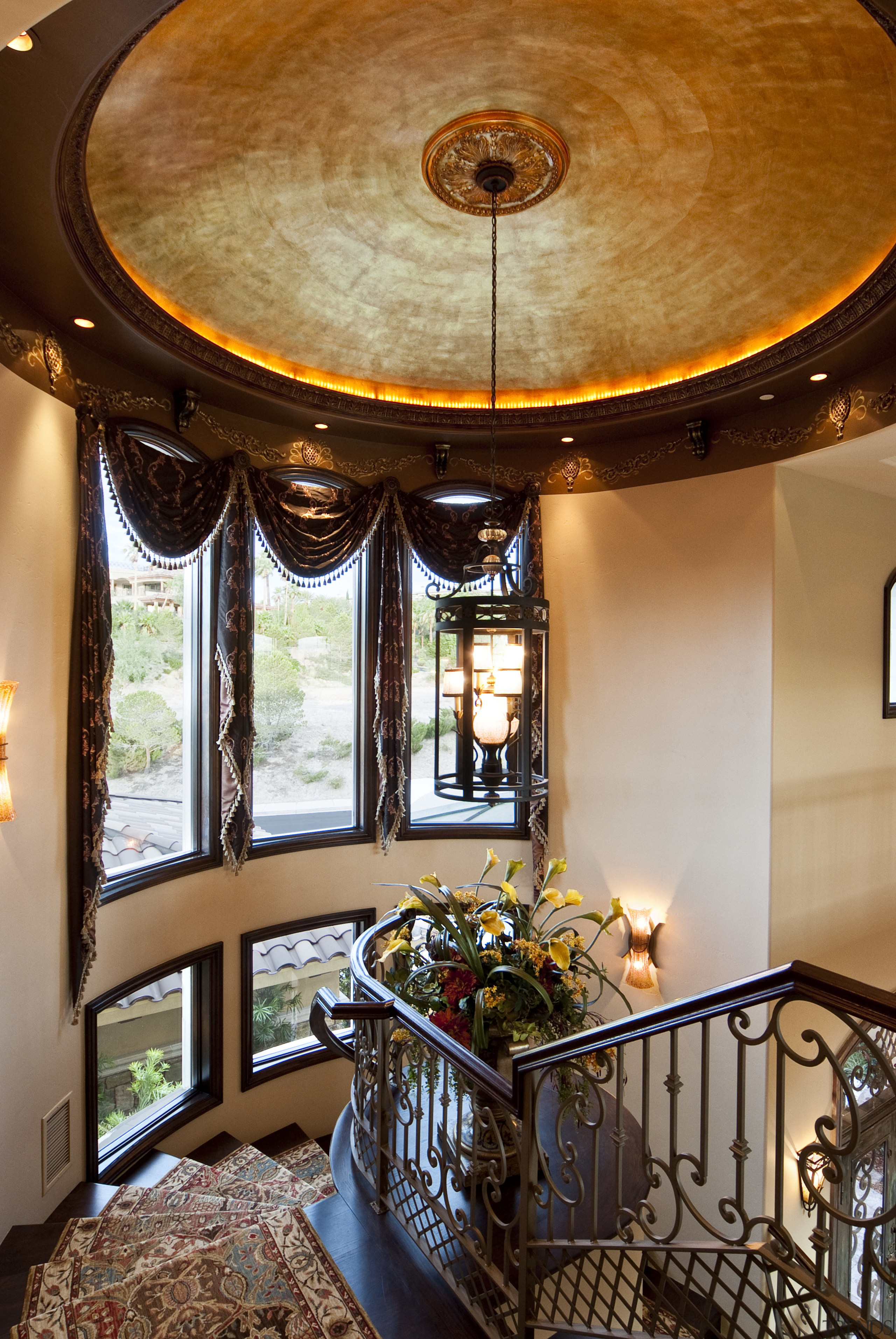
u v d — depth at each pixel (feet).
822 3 8.59
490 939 11.23
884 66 9.36
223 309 14.73
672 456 18.97
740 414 17.79
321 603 19.43
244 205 12.03
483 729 9.37
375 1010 9.80
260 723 18.42
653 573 19.12
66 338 13.46
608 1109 12.26
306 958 18.72
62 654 12.96
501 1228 9.35
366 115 10.51
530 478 20.13
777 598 17.33
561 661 20.07
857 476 18.35
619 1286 9.39
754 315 15.16
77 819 13.16
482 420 18.47
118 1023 14.89
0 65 7.88
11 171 9.45
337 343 16.38
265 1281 8.36
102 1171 13.80
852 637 19.35
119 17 7.34
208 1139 16.42
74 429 13.46
